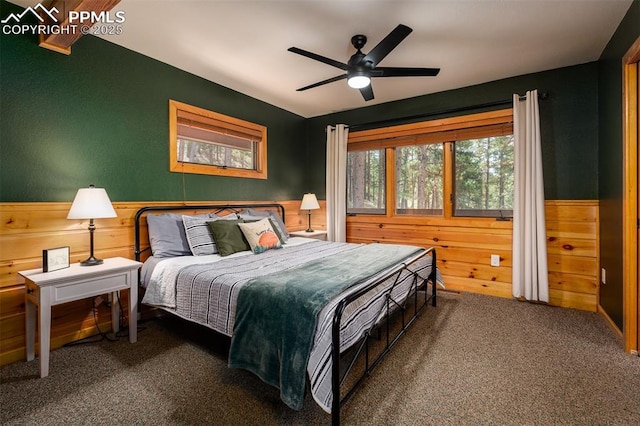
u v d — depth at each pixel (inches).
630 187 83.2
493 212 138.9
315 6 83.1
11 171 81.7
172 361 79.6
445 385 68.4
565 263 120.0
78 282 78.0
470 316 109.1
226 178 142.5
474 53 109.8
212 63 117.4
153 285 92.4
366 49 105.3
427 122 150.3
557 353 82.4
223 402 63.1
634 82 82.6
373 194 172.6
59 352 84.7
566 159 120.8
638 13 77.3
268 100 160.6
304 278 69.8
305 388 53.6
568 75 120.4
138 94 109.3
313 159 192.2
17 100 82.7
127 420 57.9
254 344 62.3
